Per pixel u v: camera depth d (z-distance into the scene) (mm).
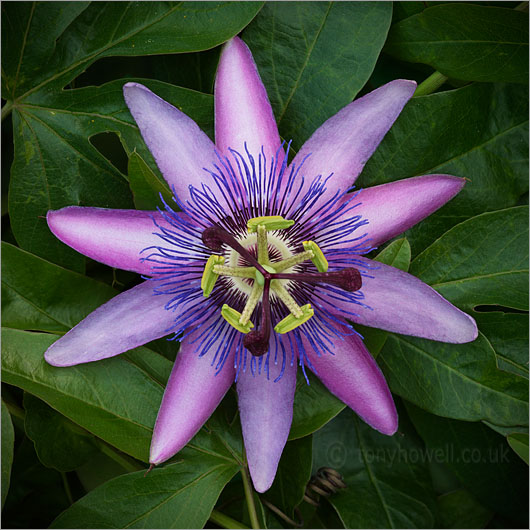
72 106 300
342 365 291
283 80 304
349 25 305
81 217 282
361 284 279
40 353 285
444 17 306
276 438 286
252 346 275
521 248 307
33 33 298
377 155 308
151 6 299
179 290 285
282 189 288
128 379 290
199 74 305
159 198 288
